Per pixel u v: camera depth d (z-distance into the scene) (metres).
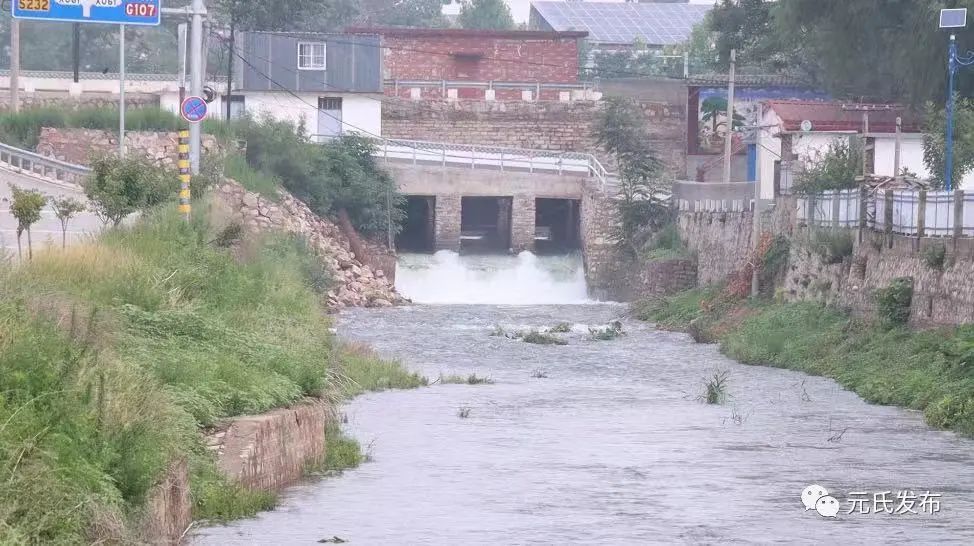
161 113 76.38
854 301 52.09
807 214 60.66
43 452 15.73
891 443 30.89
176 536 18.89
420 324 67.62
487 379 45.22
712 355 55.53
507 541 20.00
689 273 76.94
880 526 21.41
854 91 82.94
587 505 22.95
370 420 34.09
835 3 76.25
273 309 38.69
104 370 19.23
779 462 27.89
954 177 58.97
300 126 86.00
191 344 26.36
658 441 30.91
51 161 57.00
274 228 73.12
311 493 23.59
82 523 15.55
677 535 20.56
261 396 24.67
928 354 41.53
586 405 38.38
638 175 86.38
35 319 20.30
